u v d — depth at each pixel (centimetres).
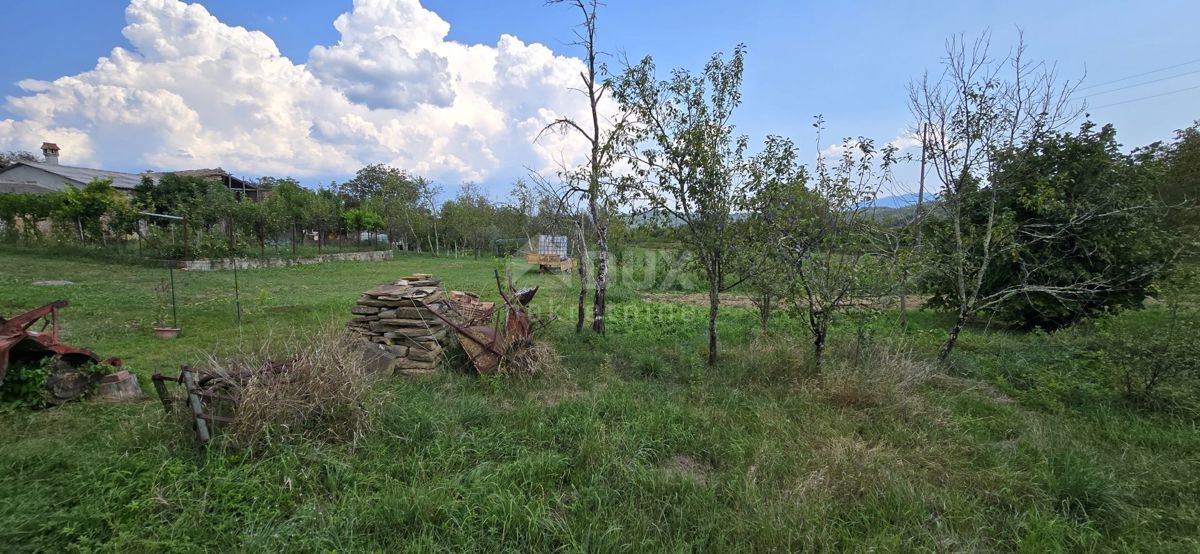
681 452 406
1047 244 818
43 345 457
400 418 404
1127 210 752
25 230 1972
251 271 1852
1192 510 321
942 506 324
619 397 499
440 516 289
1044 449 407
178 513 285
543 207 1006
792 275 570
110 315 888
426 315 602
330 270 2041
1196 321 549
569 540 276
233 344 700
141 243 1934
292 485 309
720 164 587
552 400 511
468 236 3328
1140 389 522
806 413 474
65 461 331
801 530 291
